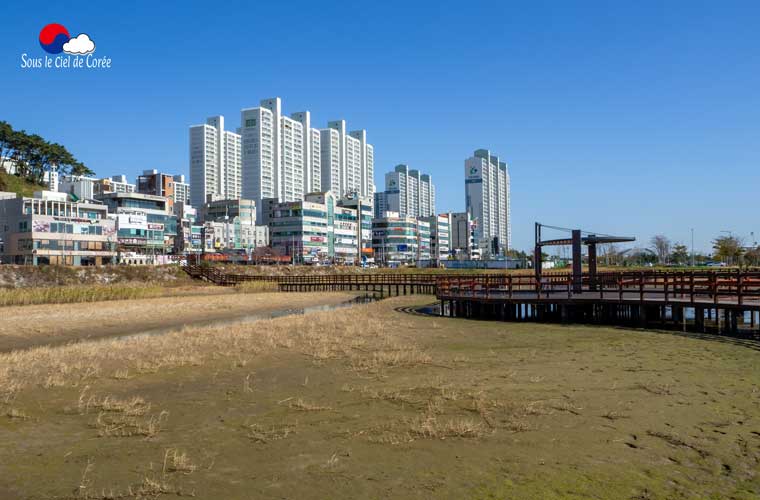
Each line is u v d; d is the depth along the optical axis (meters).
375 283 71.50
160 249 119.62
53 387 16.12
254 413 13.09
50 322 37.53
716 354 19.72
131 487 8.73
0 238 96.69
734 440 10.40
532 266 139.25
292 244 150.88
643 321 29.38
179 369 18.81
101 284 83.31
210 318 42.38
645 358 19.28
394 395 14.38
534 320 34.41
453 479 8.81
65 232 95.56
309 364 19.47
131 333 33.62
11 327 34.91
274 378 17.17
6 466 9.76
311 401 14.08
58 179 147.88
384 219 180.00
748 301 27.33
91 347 24.38
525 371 17.38
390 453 10.06
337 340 25.42
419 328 30.48
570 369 17.58
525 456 9.77
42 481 9.05
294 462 9.73
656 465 9.27
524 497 8.09
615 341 23.86
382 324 32.62
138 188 166.75
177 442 10.99
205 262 112.25
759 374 16.08
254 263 136.00
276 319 36.09
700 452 9.83
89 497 8.43
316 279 88.44
